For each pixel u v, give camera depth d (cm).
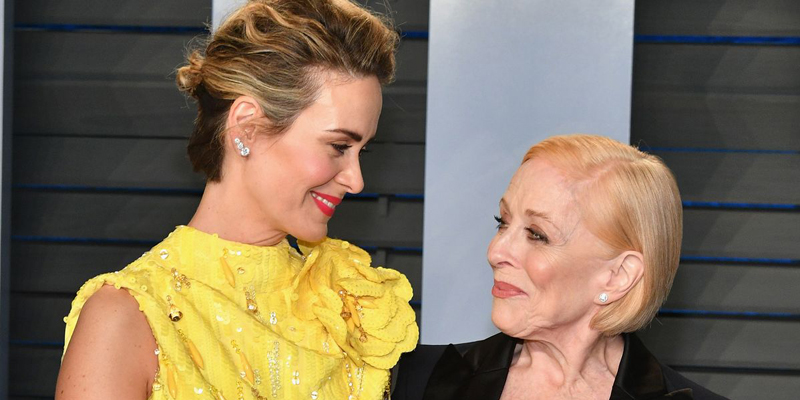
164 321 106
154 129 229
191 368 105
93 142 230
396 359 125
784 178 223
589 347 127
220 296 112
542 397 127
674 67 224
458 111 206
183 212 230
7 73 217
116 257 231
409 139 225
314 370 115
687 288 226
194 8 227
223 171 117
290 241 230
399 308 131
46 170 230
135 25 228
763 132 223
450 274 208
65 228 232
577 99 204
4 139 217
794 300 224
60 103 229
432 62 206
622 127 203
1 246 216
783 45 221
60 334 232
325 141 112
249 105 112
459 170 207
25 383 231
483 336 208
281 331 118
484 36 205
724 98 223
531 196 122
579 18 203
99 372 100
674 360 226
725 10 222
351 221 227
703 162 225
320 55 110
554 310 122
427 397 129
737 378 224
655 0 223
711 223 225
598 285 123
